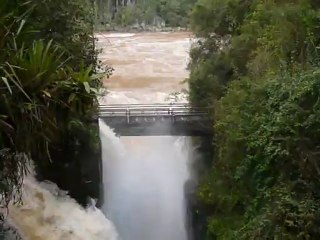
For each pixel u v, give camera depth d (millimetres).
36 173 14062
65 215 12609
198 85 17875
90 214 13586
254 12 16984
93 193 16578
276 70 12438
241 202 12242
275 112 10344
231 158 12617
